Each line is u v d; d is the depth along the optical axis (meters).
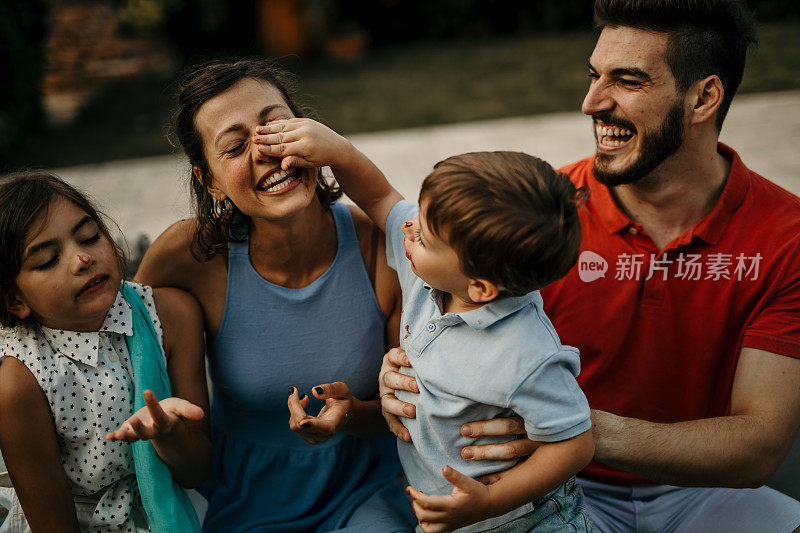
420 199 1.22
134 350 1.39
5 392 1.28
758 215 1.54
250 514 1.61
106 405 1.34
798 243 1.50
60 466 1.34
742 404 1.51
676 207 1.57
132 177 5.38
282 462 1.62
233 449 1.65
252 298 1.55
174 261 1.54
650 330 1.62
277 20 9.14
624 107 1.48
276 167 1.36
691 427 1.45
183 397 1.47
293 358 1.57
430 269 1.23
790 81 6.41
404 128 6.29
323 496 1.64
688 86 1.46
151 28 8.41
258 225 1.48
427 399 1.31
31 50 6.62
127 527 1.42
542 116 6.30
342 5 10.41
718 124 1.54
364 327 1.60
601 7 1.49
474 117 6.49
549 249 1.14
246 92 1.37
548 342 1.24
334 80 8.48
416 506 1.22
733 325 1.58
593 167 1.58
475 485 1.19
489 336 1.26
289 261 1.52
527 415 1.21
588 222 1.65
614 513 1.69
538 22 10.37
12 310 1.30
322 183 1.57
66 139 6.76
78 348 1.33
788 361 1.49
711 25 1.43
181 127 1.43
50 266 1.25
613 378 1.67
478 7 10.43
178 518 1.35
